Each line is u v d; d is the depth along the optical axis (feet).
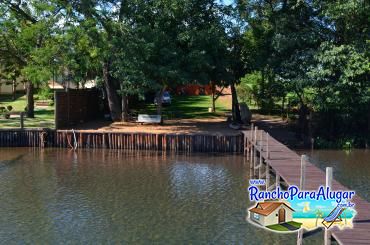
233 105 120.37
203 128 109.70
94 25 100.68
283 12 111.45
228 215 55.93
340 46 101.09
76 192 66.28
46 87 108.88
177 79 104.83
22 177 75.46
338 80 103.71
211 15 110.01
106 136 101.50
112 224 52.80
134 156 94.27
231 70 115.96
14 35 108.78
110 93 119.34
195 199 62.75
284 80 110.63
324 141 105.29
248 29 112.37
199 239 48.39
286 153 73.67
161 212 57.11
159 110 115.03
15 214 56.34
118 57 103.86
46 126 109.81
